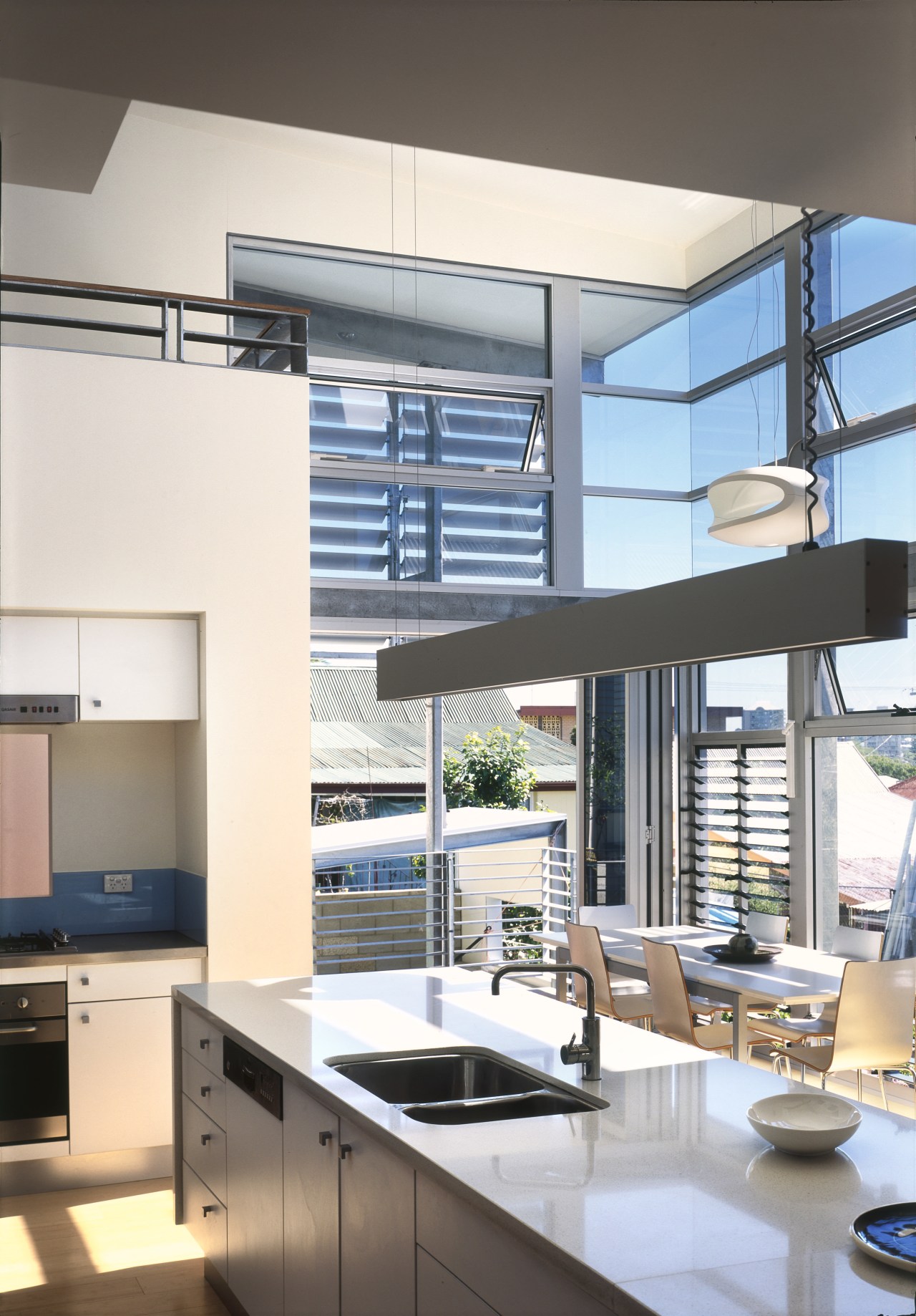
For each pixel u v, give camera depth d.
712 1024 5.64
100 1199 4.74
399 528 7.09
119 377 5.12
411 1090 3.19
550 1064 3.03
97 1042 4.89
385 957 6.89
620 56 1.86
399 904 6.99
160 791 5.68
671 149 2.20
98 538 5.04
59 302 6.00
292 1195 3.05
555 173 6.93
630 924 6.98
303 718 5.35
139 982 4.98
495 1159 2.27
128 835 5.61
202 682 5.24
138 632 5.17
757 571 2.10
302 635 5.38
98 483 5.05
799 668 6.65
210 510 5.24
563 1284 1.85
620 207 7.39
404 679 3.55
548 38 1.80
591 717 7.64
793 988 4.79
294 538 5.39
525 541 7.41
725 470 7.56
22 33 1.78
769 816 7.01
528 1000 3.92
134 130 6.27
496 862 7.45
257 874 5.22
